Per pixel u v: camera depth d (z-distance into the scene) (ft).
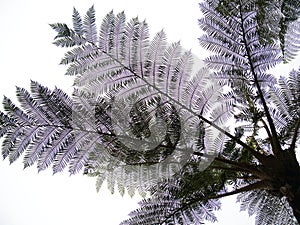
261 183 9.38
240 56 10.89
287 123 10.25
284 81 10.61
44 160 10.02
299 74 10.50
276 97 10.64
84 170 10.36
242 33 10.87
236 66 10.80
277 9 10.55
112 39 10.32
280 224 11.28
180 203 10.85
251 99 10.45
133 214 11.16
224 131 9.70
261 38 10.73
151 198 11.05
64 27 10.03
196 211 11.07
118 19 10.23
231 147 9.85
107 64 10.28
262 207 11.54
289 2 10.27
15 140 9.86
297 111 10.19
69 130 10.01
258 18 10.69
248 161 10.50
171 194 10.81
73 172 10.23
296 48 10.91
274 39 10.68
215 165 10.19
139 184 10.47
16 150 9.86
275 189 9.09
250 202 11.76
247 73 10.68
